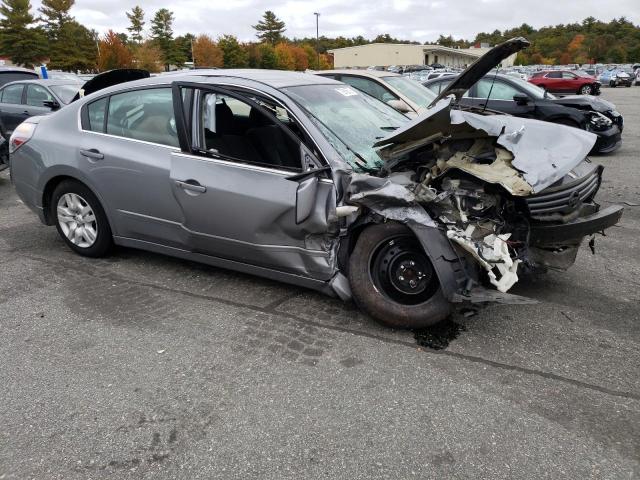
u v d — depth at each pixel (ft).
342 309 12.46
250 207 11.90
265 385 9.61
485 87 34.35
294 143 11.73
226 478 7.54
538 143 11.34
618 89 137.39
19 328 11.64
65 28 189.98
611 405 9.05
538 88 34.78
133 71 16.06
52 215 15.92
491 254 10.27
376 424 8.59
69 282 14.03
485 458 7.87
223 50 232.73
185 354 10.61
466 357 10.48
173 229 13.44
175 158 12.89
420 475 7.55
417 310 11.09
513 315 12.19
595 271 14.92
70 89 34.32
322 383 9.66
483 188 10.72
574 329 11.59
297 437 8.32
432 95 27.43
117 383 9.69
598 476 7.54
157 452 8.03
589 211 11.78
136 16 235.81
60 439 8.31
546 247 11.75
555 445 8.13
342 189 11.12
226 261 13.16
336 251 11.71
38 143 15.33
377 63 281.95
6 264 15.31
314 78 14.66
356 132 12.75
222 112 13.37
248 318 12.04
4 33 178.60
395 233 10.90
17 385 9.64
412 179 11.32
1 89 35.32
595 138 12.47
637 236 18.03
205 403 9.12
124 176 13.75
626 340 11.15
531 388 9.51
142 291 13.47
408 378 9.79
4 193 25.12
